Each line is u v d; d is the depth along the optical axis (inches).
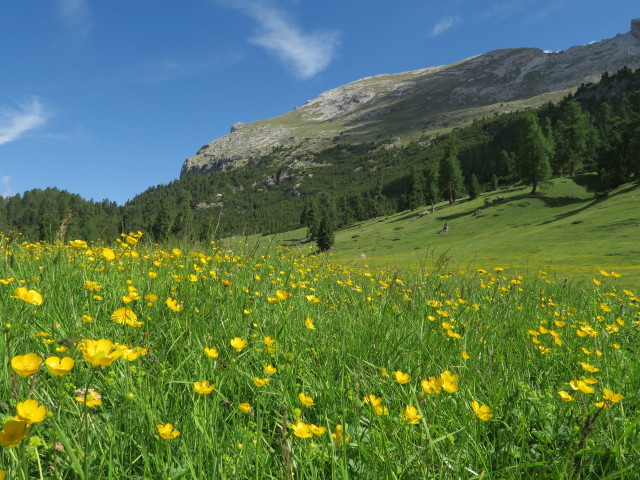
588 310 216.5
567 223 2450.8
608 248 1547.7
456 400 93.8
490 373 97.5
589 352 124.3
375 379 100.6
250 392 92.0
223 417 80.6
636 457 76.9
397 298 169.6
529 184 3612.2
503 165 5802.2
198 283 146.8
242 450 64.6
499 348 127.6
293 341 112.7
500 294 200.4
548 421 95.3
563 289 264.4
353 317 146.8
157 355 101.0
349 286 211.3
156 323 113.3
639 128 3134.8
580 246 1742.1
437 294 189.2
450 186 4249.5
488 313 168.4
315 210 4741.6
